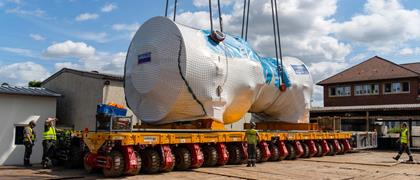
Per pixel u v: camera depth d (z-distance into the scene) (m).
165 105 13.48
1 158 14.73
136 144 11.46
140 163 11.70
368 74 41.88
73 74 17.66
